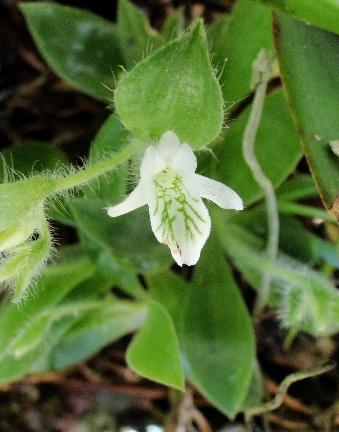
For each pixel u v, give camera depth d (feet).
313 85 0.30
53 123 0.46
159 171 0.28
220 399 0.34
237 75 0.34
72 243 0.44
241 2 0.33
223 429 0.41
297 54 0.30
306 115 0.30
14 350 0.34
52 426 0.44
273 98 0.36
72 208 0.33
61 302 0.37
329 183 0.29
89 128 0.46
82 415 0.44
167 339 0.33
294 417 0.41
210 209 0.38
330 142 0.30
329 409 0.40
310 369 0.37
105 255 0.37
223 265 0.38
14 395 0.44
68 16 0.39
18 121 0.46
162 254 0.34
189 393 0.41
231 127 0.36
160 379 0.31
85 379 0.44
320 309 0.34
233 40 0.34
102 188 0.34
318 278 0.35
